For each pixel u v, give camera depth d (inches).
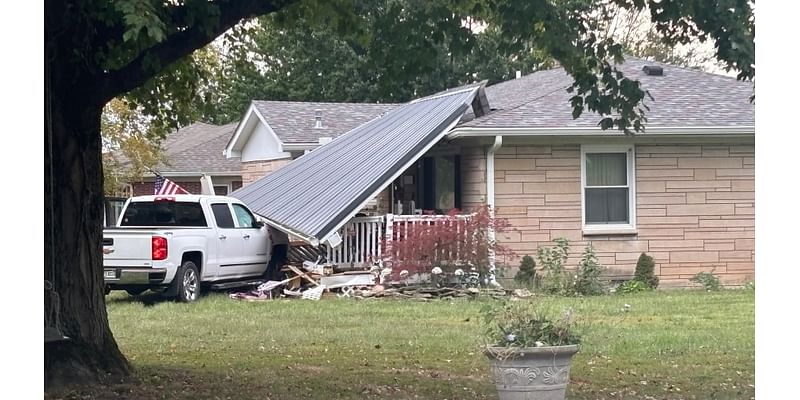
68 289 348.5
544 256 701.9
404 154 689.6
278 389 345.1
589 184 727.7
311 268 694.5
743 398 329.1
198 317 564.1
